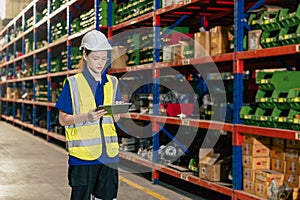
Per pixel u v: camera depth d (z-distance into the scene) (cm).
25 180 596
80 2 914
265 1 451
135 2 660
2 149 928
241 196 409
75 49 955
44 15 1203
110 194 312
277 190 372
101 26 738
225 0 536
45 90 1166
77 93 303
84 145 301
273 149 406
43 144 1035
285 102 365
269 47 390
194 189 563
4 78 1738
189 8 583
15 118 1556
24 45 1394
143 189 555
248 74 666
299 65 503
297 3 476
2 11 1689
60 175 635
